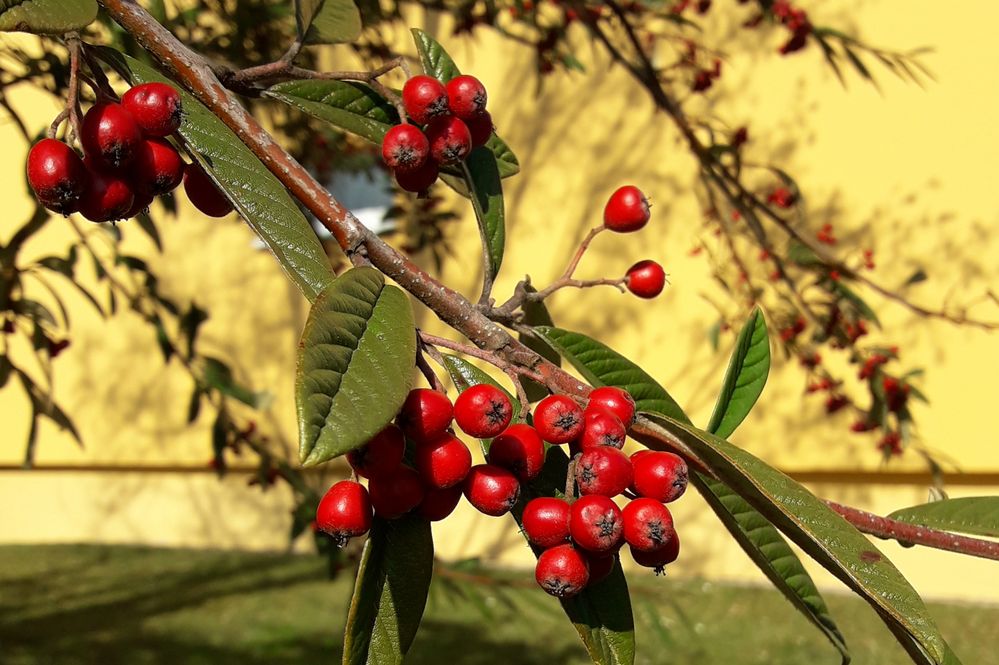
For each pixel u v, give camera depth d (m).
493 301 1.40
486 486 1.02
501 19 6.40
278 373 8.15
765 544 1.27
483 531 8.01
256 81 1.46
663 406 1.36
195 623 6.96
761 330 1.48
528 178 7.58
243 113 1.14
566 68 4.08
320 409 0.76
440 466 0.98
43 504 9.12
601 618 1.16
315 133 4.24
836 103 6.73
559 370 1.13
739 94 6.89
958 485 6.68
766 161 6.86
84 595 7.62
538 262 7.55
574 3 3.44
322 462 0.73
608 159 7.38
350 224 1.09
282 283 8.18
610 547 1.02
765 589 7.48
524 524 1.08
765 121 6.86
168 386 8.48
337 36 1.48
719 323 4.63
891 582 0.94
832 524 0.98
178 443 8.53
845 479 6.91
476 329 1.11
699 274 7.13
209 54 3.27
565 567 1.03
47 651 6.33
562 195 7.50
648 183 7.28
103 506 9.02
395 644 1.04
